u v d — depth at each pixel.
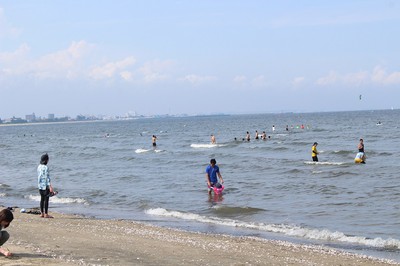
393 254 13.90
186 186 29.75
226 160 47.28
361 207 21.42
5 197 28.03
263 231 17.38
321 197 24.50
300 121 176.12
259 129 124.06
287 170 37.12
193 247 13.61
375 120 157.75
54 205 24.48
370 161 42.06
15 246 12.16
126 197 26.66
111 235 15.12
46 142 102.00
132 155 56.97
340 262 12.53
